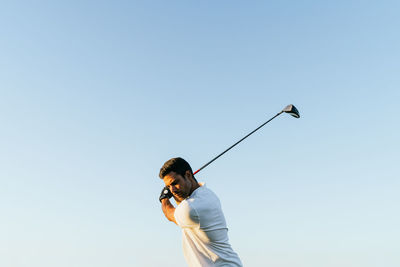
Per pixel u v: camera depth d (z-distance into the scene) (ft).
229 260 12.89
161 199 14.20
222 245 12.92
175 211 12.89
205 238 12.80
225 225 13.15
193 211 12.41
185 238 13.30
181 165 13.01
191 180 13.21
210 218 12.61
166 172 12.92
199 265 12.94
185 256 13.35
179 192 13.03
